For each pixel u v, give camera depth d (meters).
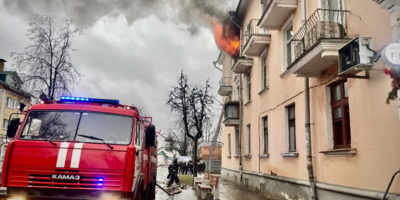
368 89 6.18
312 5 8.95
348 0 7.05
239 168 17.34
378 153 5.83
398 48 4.64
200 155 42.78
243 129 17.33
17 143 5.47
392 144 5.47
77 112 6.05
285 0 10.10
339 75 6.09
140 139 6.67
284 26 11.34
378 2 4.99
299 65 7.91
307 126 8.80
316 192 8.26
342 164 7.08
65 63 13.75
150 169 8.93
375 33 6.05
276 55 12.16
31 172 5.32
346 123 7.26
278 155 11.45
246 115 16.84
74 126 5.89
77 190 5.31
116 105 6.62
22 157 5.37
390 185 5.26
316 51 6.98
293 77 10.25
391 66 4.72
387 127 5.61
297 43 8.83
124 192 5.43
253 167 14.88
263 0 14.86
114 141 5.80
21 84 13.77
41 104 6.14
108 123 5.99
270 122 12.62
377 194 5.73
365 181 6.19
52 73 13.57
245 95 17.17
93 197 5.32
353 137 6.66
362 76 6.12
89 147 5.55
